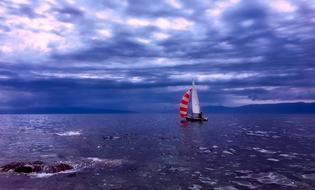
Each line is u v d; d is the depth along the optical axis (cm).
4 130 7212
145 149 3525
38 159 2878
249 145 3750
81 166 2483
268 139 4441
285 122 10281
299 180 1942
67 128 7988
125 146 3844
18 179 2058
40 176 2138
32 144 4169
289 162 2555
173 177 2072
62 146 3912
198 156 2942
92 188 1831
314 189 1742
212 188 1794
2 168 2327
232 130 6425
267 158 2770
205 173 2181
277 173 2142
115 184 1914
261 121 11256
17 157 3022
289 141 4138
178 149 3469
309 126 7775
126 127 8225
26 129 7612
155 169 2345
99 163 2605
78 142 4381
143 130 6850
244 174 2133
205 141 4297
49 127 8544
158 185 1873
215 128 7144
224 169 2312
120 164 2562
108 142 4350
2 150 3547
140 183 1927
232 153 3106
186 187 1820
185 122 9775
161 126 8362
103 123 10988
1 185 1917
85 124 10306
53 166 2331
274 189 1753
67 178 2081
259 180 1959
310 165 2409
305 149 3322
